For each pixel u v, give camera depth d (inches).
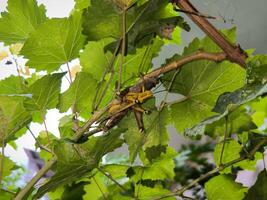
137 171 42.6
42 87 35.7
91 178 44.1
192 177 46.6
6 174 41.3
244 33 55.9
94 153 34.4
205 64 38.4
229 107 31.7
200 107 39.4
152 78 35.9
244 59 34.9
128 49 36.2
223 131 38.7
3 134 36.2
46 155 44.4
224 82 38.7
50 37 36.5
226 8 46.5
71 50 37.9
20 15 39.4
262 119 46.0
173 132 57.9
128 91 35.4
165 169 43.3
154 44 39.9
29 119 37.0
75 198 42.9
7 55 41.2
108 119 35.3
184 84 38.9
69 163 33.8
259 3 48.7
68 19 36.0
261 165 59.0
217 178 40.0
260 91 30.7
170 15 35.8
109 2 34.2
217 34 35.2
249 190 35.8
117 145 35.2
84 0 39.5
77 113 38.3
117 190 44.6
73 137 35.3
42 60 38.0
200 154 49.3
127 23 35.1
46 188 34.9
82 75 36.8
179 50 56.4
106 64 39.9
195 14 35.0
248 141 38.0
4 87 41.8
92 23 35.2
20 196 34.6
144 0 36.2
